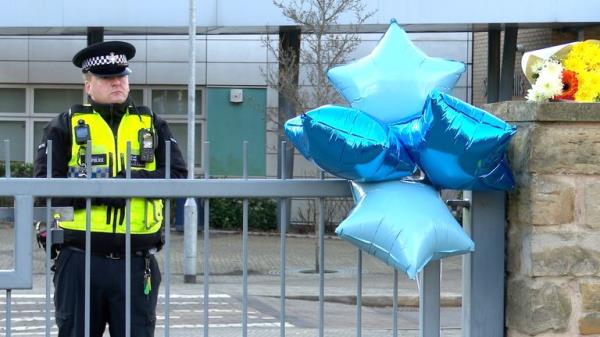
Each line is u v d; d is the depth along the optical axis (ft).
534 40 107.55
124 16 92.99
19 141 116.26
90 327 21.21
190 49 74.49
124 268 21.15
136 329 21.50
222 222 106.93
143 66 115.75
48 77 115.55
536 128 19.43
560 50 21.18
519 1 91.40
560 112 19.33
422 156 18.58
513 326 20.15
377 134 18.33
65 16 92.73
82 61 21.81
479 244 20.36
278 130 97.40
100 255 21.03
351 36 87.45
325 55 83.46
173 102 116.47
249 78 115.34
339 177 19.10
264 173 115.24
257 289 68.49
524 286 19.66
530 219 19.43
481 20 91.50
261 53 115.03
